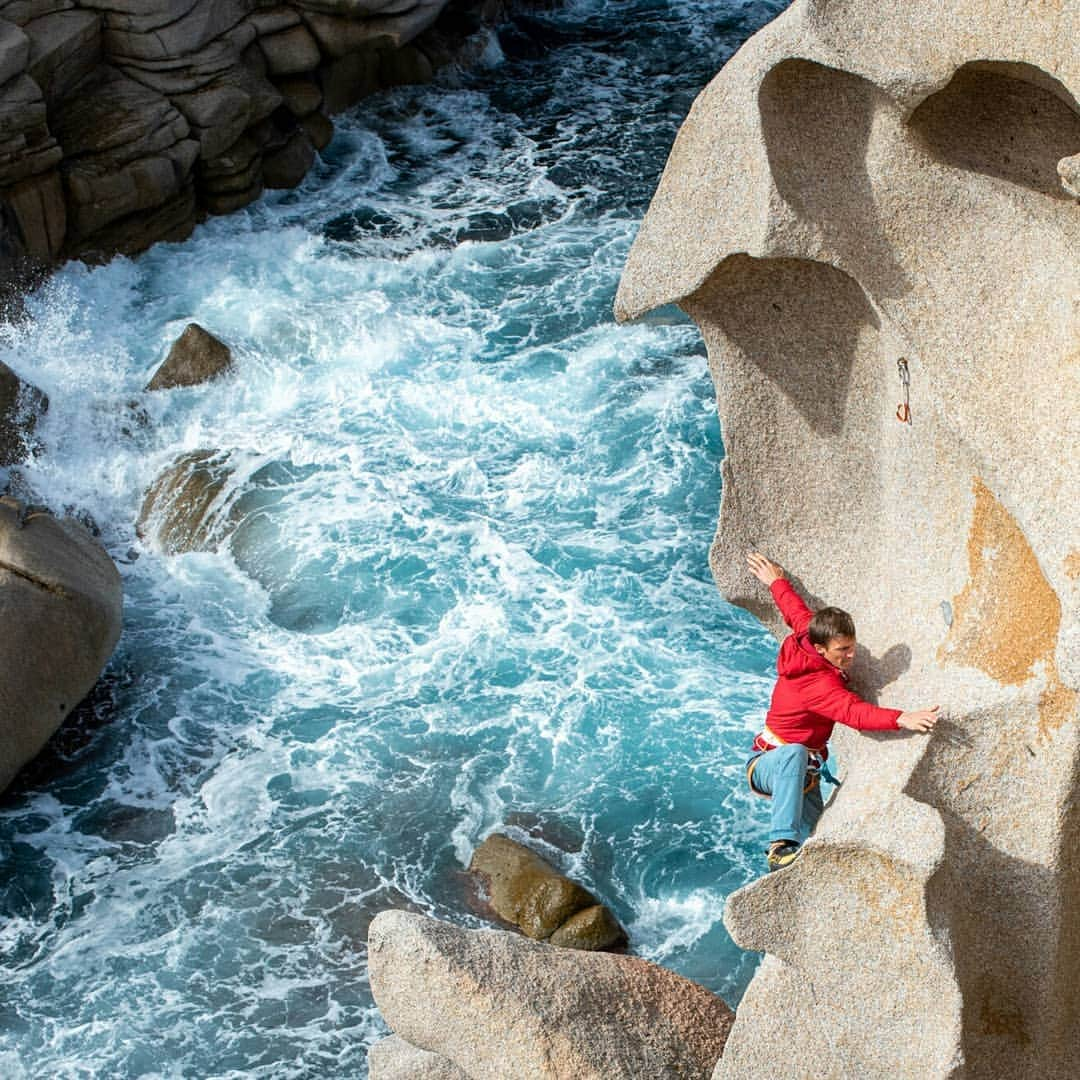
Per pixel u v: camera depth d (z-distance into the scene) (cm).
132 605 1571
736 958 1145
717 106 539
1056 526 478
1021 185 499
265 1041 1107
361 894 1227
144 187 2045
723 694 1379
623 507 1630
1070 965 523
